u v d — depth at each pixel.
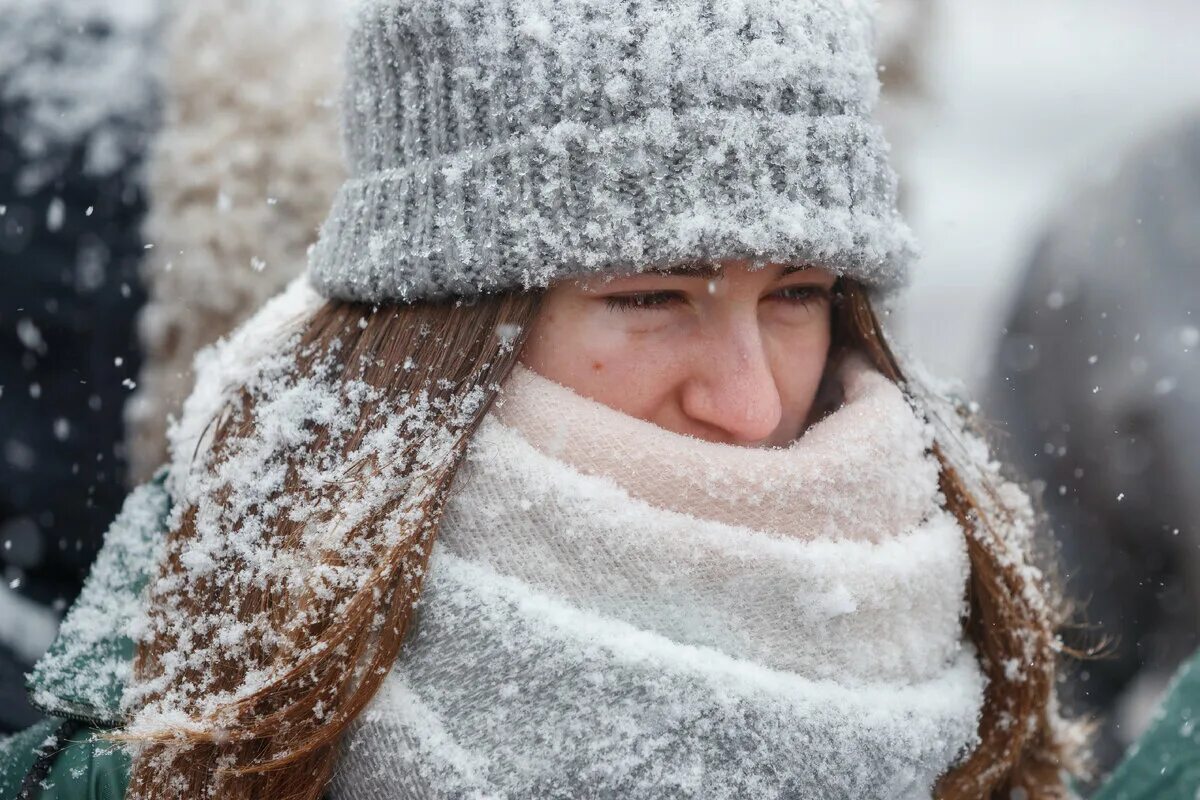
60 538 3.92
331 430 2.33
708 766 2.15
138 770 2.31
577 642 2.16
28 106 4.07
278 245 3.99
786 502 2.27
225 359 2.66
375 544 2.21
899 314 2.96
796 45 2.18
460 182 2.22
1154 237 4.63
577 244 2.14
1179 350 4.41
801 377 2.52
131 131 4.05
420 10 2.25
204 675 2.27
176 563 2.40
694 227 2.11
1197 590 4.23
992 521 2.71
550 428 2.25
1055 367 4.73
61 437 3.93
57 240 3.97
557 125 2.15
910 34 4.60
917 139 4.80
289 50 4.14
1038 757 2.89
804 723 2.20
